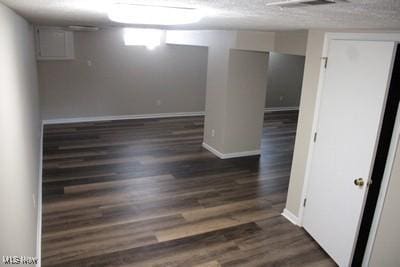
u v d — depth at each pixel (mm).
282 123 8211
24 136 2514
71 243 3092
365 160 2572
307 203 3430
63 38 6684
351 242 2754
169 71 7973
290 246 3230
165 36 7254
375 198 2617
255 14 1549
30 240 2350
